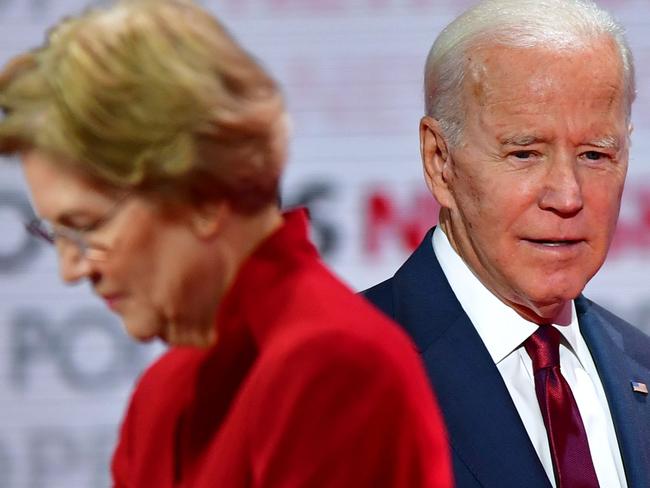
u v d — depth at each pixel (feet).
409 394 12.11
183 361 13.99
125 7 12.01
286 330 12.20
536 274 19.52
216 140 11.77
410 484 12.04
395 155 39.11
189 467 12.89
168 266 12.24
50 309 39.73
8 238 39.52
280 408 11.84
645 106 38.40
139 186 11.76
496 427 19.71
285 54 39.34
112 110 11.49
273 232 12.75
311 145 39.19
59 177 11.82
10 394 39.63
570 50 19.24
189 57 11.76
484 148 19.51
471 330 20.34
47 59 11.88
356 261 39.06
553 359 20.47
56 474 39.68
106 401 39.75
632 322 38.47
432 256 21.21
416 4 39.17
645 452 20.52
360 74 39.22
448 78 20.07
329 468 11.74
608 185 19.52
